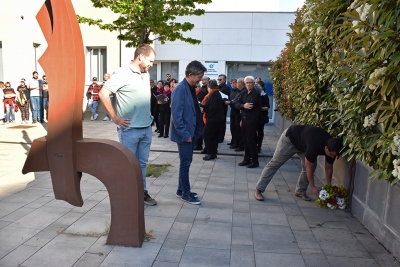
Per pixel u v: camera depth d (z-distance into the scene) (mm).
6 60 13844
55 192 3307
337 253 3355
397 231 3293
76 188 3273
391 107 2510
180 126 4391
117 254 3205
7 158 7324
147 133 4301
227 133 12484
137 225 3334
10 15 13602
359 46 2727
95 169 3283
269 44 14680
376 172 2924
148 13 7277
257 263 3123
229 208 4543
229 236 3676
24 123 13625
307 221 4164
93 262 3051
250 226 3963
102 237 3545
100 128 12688
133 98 4066
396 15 2314
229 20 14688
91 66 16031
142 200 3420
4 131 11328
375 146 3033
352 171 4477
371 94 2992
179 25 7914
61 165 3238
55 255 3156
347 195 4586
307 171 4535
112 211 3342
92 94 15031
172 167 6809
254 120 6801
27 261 3039
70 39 3057
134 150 4199
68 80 3123
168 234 3678
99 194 4949
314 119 5207
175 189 5293
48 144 3234
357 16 2418
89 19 7973
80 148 3256
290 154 4746
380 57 2553
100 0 6957
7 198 4695
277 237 3686
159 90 11852
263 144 10156
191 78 4520
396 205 3318
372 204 3871
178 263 3082
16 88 13883
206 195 5082
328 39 4309
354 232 3871
